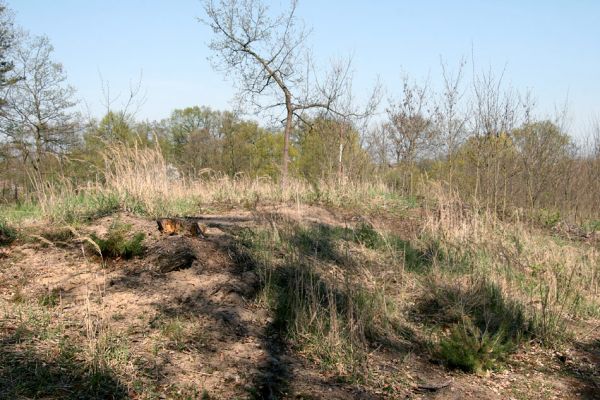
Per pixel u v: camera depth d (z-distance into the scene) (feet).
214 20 49.37
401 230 31.78
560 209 44.34
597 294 24.86
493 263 26.23
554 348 19.48
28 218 24.12
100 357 13.33
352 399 14.32
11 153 63.52
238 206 33.35
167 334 15.67
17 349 13.47
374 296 20.63
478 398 15.35
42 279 18.06
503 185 42.75
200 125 112.47
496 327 19.85
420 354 17.90
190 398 13.03
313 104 50.44
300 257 21.67
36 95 68.85
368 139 53.57
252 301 19.02
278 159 89.56
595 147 48.01
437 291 22.09
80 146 70.23
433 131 52.70
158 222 22.45
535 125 45.52
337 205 37.19
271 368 15.20
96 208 25.77
